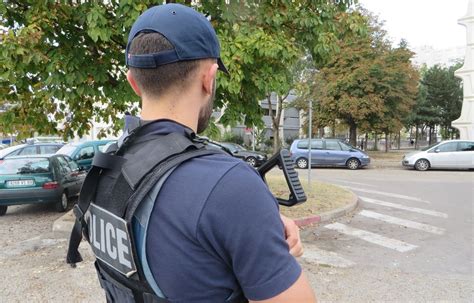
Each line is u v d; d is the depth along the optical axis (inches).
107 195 39.2
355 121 1066.1
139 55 38.7
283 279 32.5
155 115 40.2
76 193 394.3
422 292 172.6
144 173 35.9
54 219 328.2
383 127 1053.2
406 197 440.8
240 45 237.0
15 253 229.9
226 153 38.9
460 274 197.0
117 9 228.2
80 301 160.9
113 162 39.4
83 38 261.3
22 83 267.7
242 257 32.9
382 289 176.1
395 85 1015.0
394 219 328.8
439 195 454.6
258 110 298.2
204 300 33.8
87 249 226.4
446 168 758.5
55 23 252.4
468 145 748.0
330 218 323.9
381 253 234.7
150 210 34.4
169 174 35.0
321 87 1047.0
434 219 329.7
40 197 336.2
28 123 308.7
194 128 41.3
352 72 1004.6
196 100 40.8
